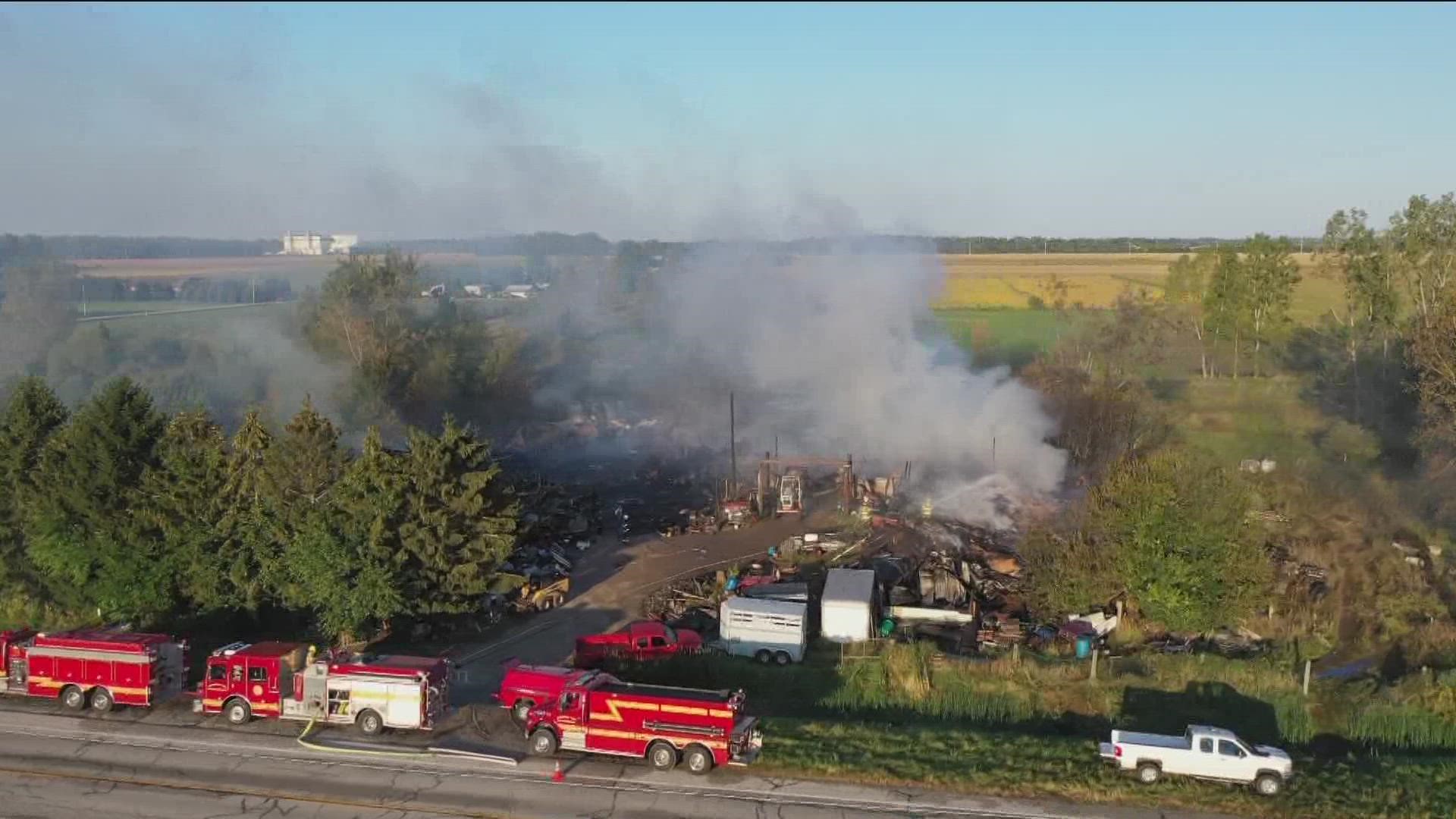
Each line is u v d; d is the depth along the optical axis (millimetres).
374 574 43094
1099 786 31500
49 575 46906
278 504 45781
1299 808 30500
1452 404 67000
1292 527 61531
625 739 32656
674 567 58062
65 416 51812
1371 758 34250
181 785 31203
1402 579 52125
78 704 36781
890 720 38188
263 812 29609
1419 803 30453
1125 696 38844
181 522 45688
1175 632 47062
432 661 36594
